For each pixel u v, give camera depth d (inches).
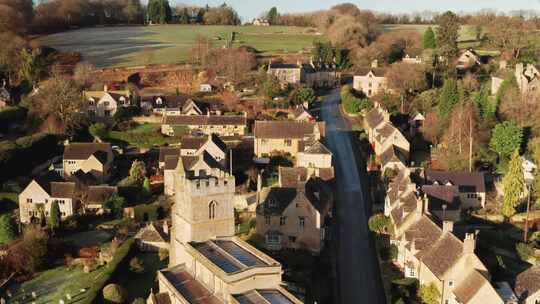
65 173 6648.6
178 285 3452.3
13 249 4643.2
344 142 7071.9
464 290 3577.8
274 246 4510.3
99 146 6801.2
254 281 3196.4
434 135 6678.2
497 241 4542.3
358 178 5974.4
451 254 3757.4
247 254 3467.0
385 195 5388.8
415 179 5128.0
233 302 3048.7
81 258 4736.7
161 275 3570.4
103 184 6387.8
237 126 7573.8
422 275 3914.9
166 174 6008.9
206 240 3681.1
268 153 6732.3
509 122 6018.7
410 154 6441.9
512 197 4886.8
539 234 4576.8
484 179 5310.0
